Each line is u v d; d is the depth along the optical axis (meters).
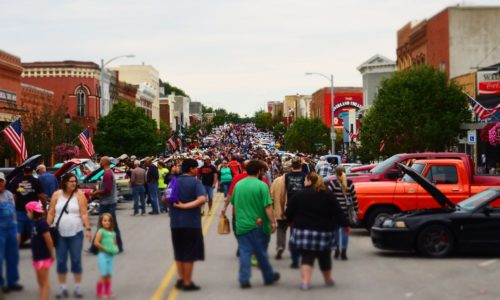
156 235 21.83
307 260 12.62
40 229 11.38
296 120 95.12
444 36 57.91
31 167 17.30
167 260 16.50
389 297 11.98
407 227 16.56
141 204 29.22
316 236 12.52
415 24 69.94
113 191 17.70
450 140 47.12
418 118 46.91
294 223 12.71
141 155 69.69
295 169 16.25
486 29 56.88
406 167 17.62
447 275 14.27
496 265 15.57
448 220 16.48
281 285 13.09
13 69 52.78
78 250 12.32
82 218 12.51
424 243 16.59
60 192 12.60
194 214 12.52
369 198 20.36
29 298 12.21
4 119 48.91
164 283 13.41
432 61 61.31
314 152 90.94
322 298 11.88
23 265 15.98
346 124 97.06
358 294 12.24
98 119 75.31
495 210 16.62
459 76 51.94
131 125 68.56
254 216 12.80
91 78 76.81
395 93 48.19
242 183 12.88
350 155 67.69
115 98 88.94
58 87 76.00
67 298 12.10
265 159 36.47
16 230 12.98
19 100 54.25
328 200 12.59
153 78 127.88
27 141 45.59
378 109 48.78
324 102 114.75
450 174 20.95
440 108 47.41
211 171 27.89
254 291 12.51
